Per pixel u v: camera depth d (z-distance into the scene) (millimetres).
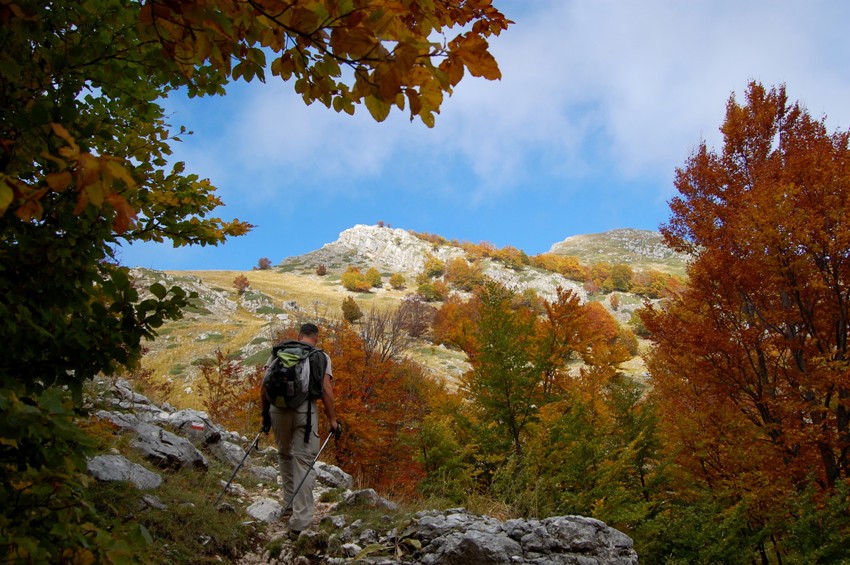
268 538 4250
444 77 1317
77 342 1811
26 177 1901
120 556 1486
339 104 1665
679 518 9016
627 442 11031
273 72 1629
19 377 1801
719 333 11117
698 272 11750
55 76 1983
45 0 1987
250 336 47281
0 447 1537
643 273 136250
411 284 130250
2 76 1749
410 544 4207
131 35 2176
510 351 11805
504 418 11992
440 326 45094
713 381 11344
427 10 1635
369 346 18516
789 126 12656
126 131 2773
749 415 11383
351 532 4395
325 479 6098
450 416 12781
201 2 1377
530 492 7000
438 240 160625
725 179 12266
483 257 146250
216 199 3381
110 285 1835
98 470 3877
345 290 113375
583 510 7934
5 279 1729
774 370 11328
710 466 10586
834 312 10398
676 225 12672
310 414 4504
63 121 1848
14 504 1555
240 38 1558
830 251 9555
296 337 20953
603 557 4109
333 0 1328
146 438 5039
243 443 7633
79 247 1811
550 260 145125
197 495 4414
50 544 1455
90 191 1069
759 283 10992
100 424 3736
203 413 6867
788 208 9719
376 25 1289
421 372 21234
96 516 1668
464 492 6992
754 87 12883
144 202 2967
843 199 9711
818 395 10719
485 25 1781
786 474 9547
